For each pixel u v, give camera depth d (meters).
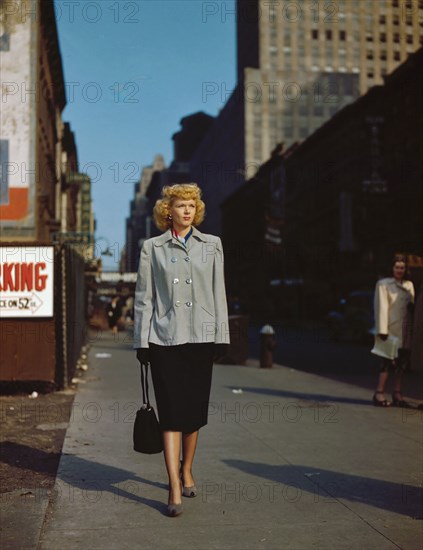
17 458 5.24
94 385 10.33
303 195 58.50
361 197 42.59
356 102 44.78
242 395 9.15
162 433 3.96
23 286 9.29
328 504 4.04
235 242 91.88
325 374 12.90
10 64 20.42
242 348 14.82
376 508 3.97
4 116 20.30
